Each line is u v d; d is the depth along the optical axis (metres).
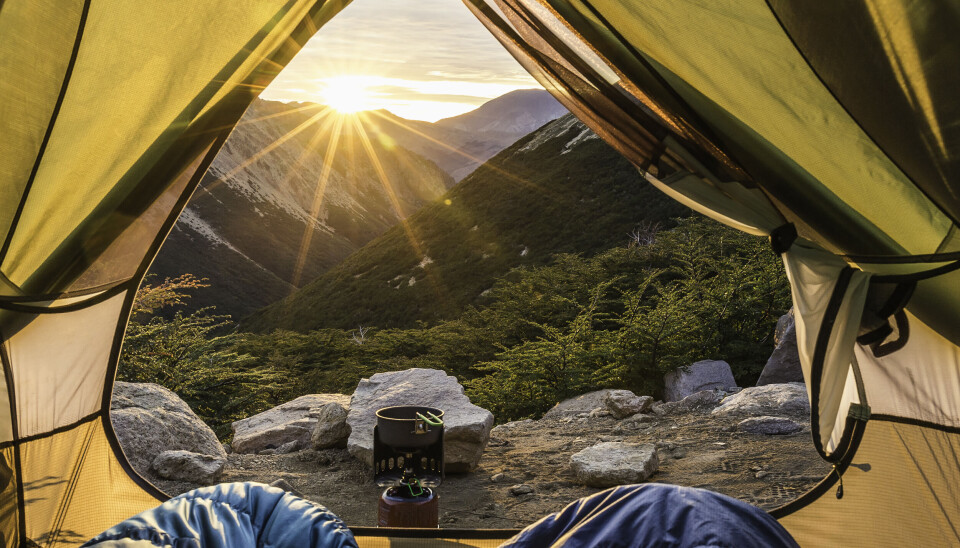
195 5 2.50
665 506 1.77
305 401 7.35
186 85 2.59
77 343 2.87
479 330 18.98
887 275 2.55
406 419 3.39
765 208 2.62
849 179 2.45
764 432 5.87
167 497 3.07
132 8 2.46
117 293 2.89
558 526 1.86
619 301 14.82
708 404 7.12
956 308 2.56
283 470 5.43
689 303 10.36
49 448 2.87
